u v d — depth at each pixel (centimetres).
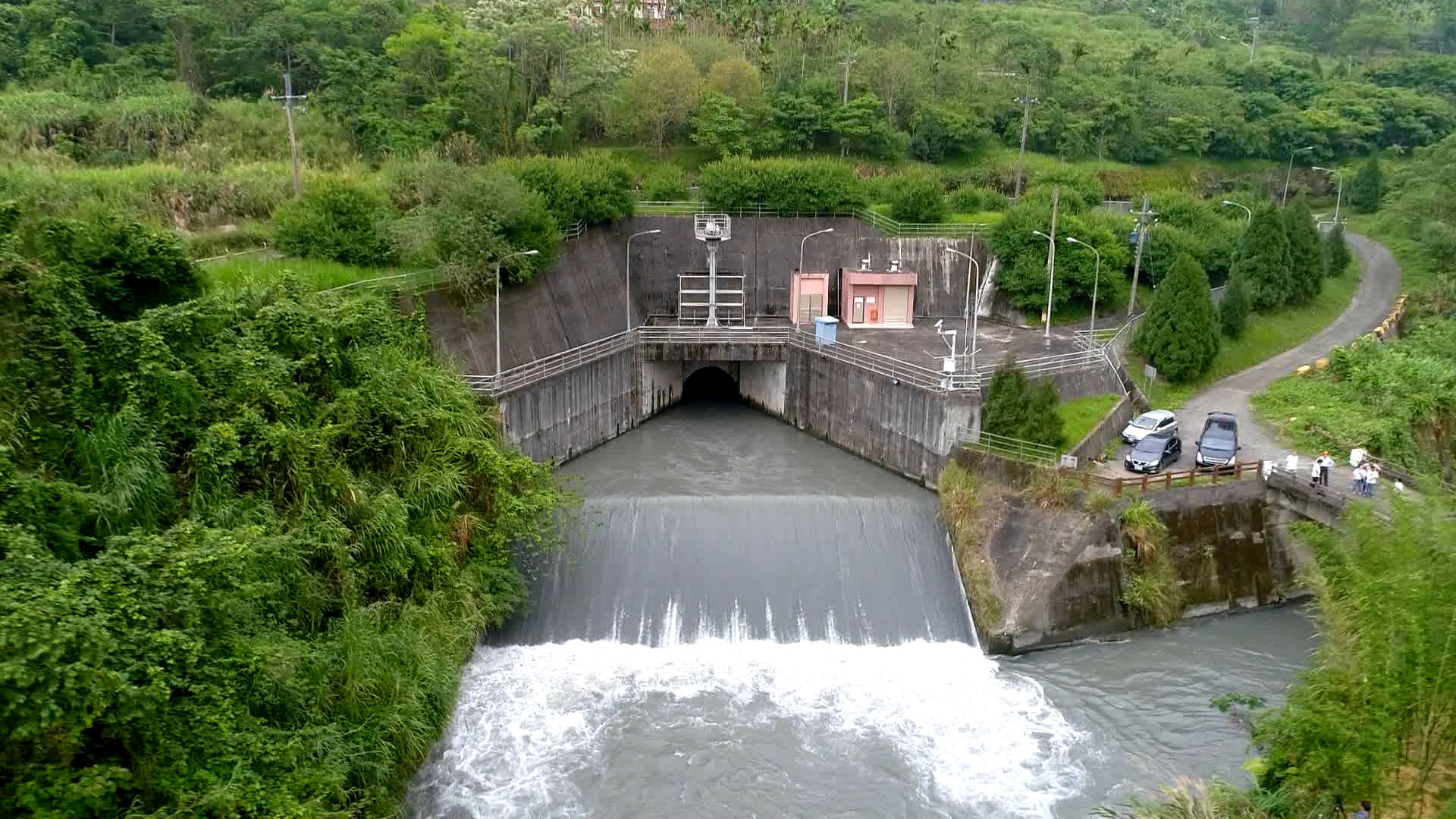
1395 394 6106
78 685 2044
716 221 7200
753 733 3834
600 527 4897
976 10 15362
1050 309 6981
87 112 7581
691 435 6606
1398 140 13462
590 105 9325
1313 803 2764
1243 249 7631
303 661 3000
